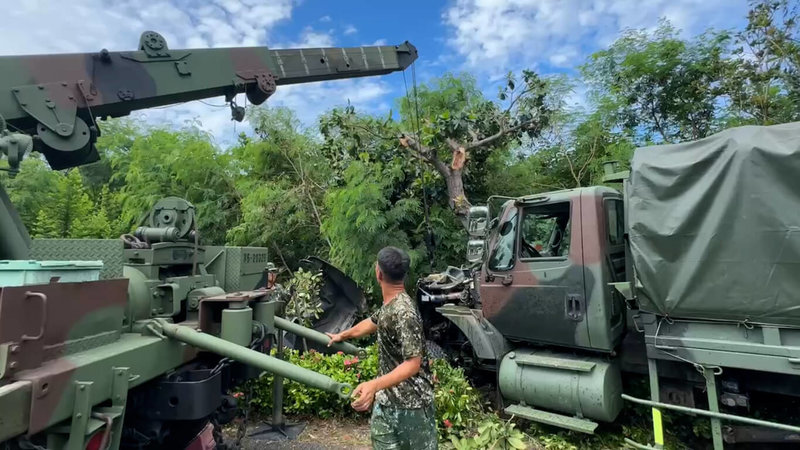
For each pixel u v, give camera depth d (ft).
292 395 14.20
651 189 10.82
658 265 10.59
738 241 9.67
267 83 13.52
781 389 10.26
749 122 24.56
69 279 7.36
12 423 5.51
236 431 13.30
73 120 10.40
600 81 29.86
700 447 12.79
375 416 7.82
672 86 27.32
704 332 10.41
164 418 8.73
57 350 6.73
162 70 11.79
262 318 11.48
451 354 17.30
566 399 12.84
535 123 24.07
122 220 30.48
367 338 20.13
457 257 24.43
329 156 26.12
